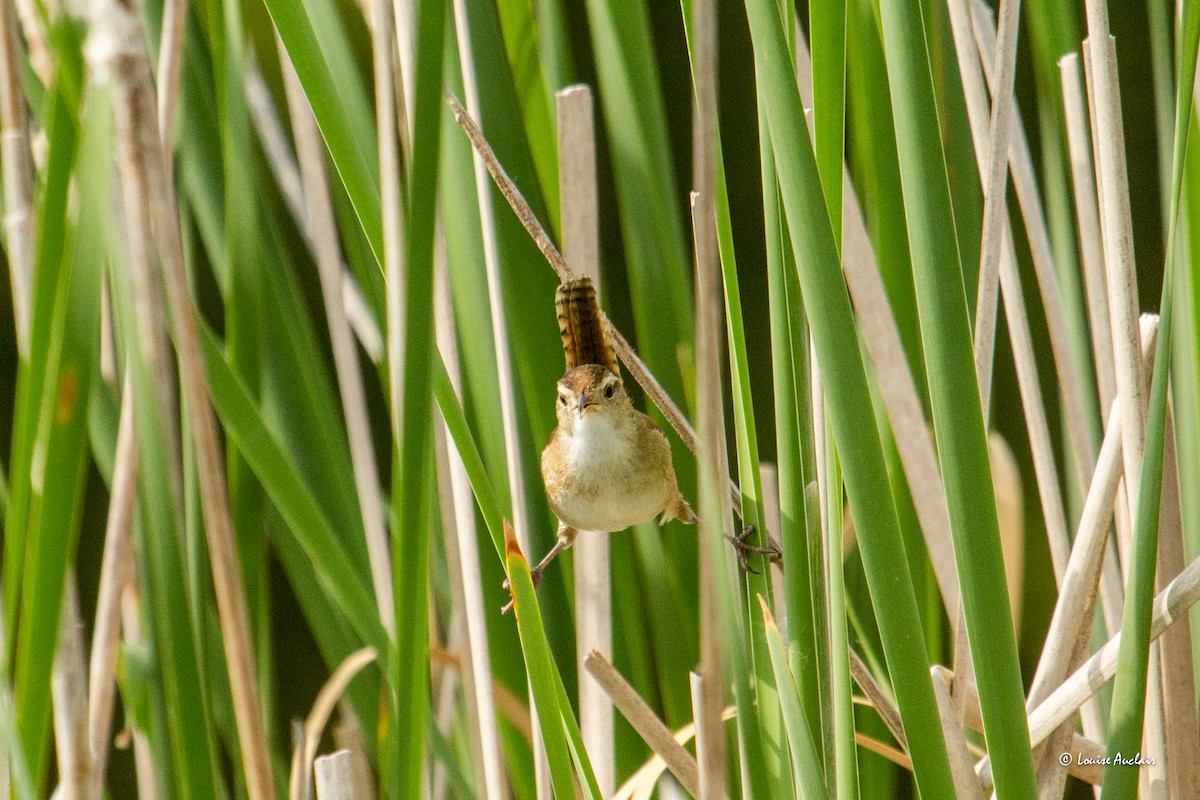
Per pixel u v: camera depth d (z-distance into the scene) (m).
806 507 7.22
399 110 7.29
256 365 7.33
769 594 7.25
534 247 7.36
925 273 7.17
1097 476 7.24
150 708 7.30
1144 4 7.68
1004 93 7.24
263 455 7.21
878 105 7.30
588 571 7.35
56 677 7.27
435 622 7.41
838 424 7.17
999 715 7.18
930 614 7.34
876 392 7.34
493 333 7.35
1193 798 7.24
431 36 7.15
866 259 7.32
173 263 7.11
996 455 7.40
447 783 7.37
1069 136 7.31
